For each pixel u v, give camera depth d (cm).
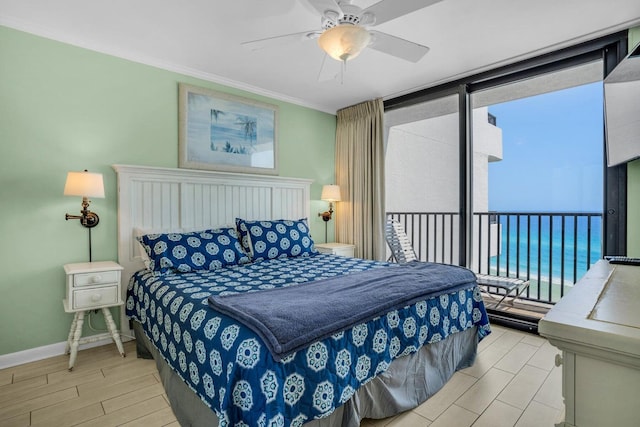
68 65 247
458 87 329
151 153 287
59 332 245
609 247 243
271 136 367
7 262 226
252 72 314
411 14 218
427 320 190
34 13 217
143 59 280
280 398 117
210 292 184
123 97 272
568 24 231
